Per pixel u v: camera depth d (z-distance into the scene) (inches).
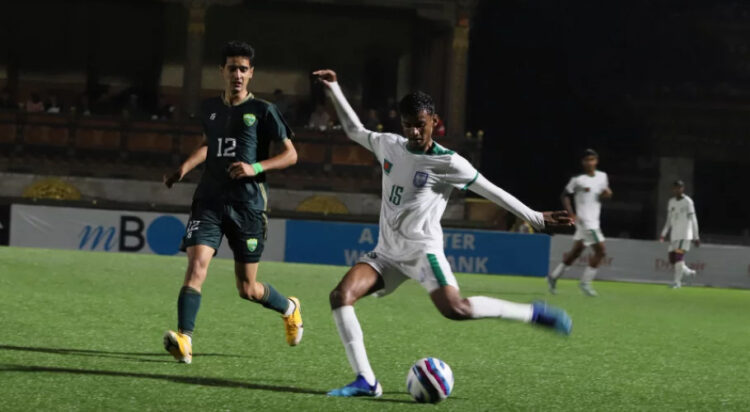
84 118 1942.7
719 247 1460.4
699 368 520.4
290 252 1359.5
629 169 2527.1
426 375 363.9
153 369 411.2
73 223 1354.6
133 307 650.2
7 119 1924.2
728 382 474.9
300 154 1993.1
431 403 365.1
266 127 441.1
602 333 666.2
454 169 371.6
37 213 1352.1
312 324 611.2
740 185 2502.5
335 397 367.9
